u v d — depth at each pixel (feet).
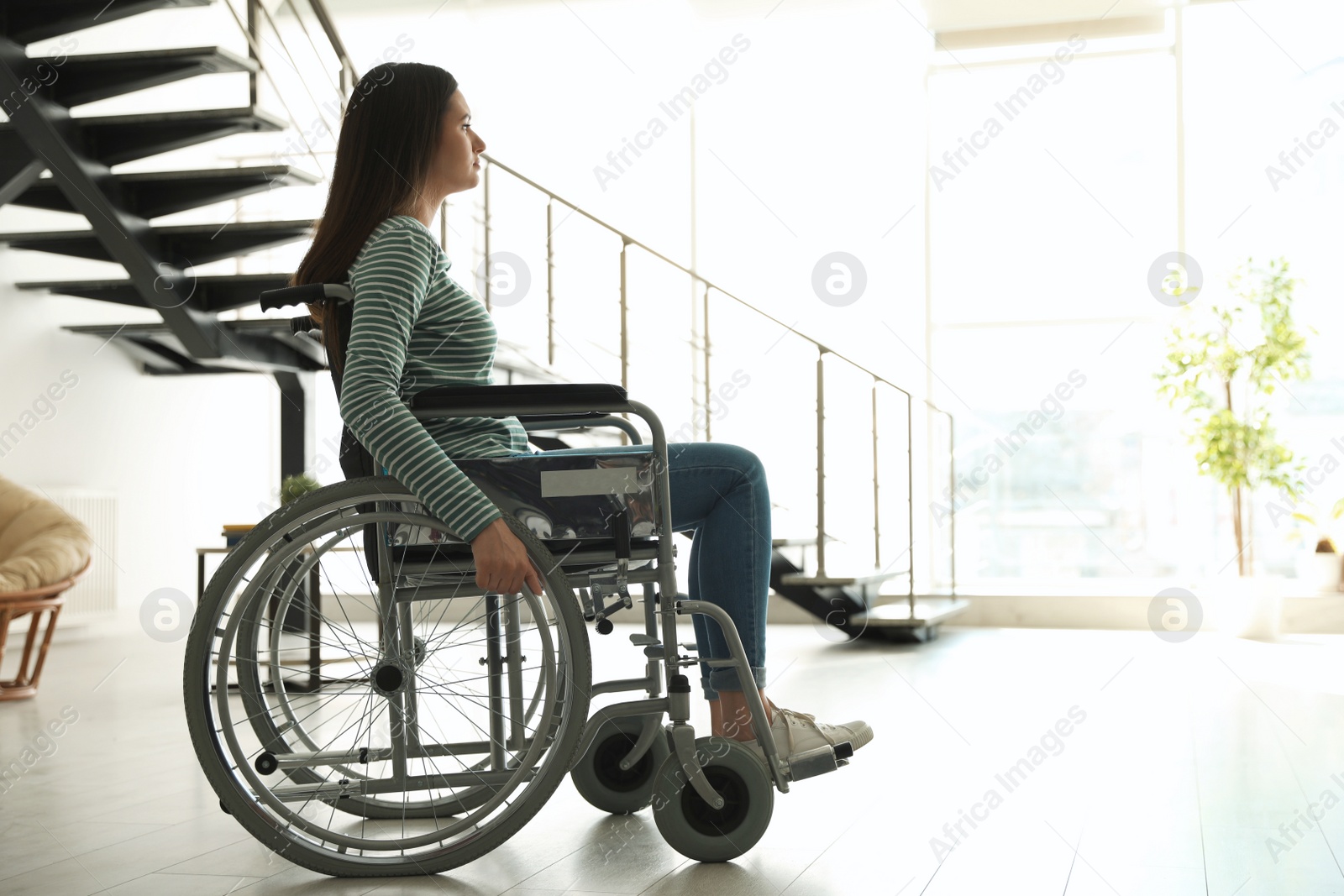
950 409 19.26
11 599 10.62
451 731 7.79
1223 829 5.37
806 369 19.61
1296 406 17.51
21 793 6.57
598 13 19.39
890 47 19.61
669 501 4.61
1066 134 18.99
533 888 4.49
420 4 19.38
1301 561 16.96
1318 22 17.78
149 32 17.53
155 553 17.88
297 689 10.00
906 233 19.44
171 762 7.50
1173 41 18.35
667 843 5.05
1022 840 5.17
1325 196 17.74
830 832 5.32
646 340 20.08
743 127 20.03
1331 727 8.32
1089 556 18.79
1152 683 10.95
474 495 4.29
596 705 9.19
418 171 4.89
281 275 13.01
